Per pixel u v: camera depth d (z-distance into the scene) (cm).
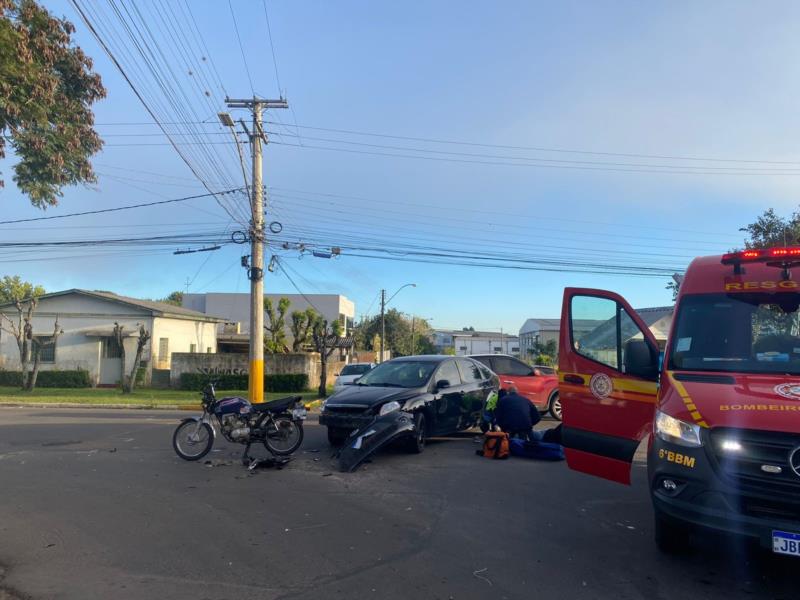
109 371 2848
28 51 870
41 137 975
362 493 727
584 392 610
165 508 662
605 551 525
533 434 983
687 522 438
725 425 434
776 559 504
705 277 590
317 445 1058
